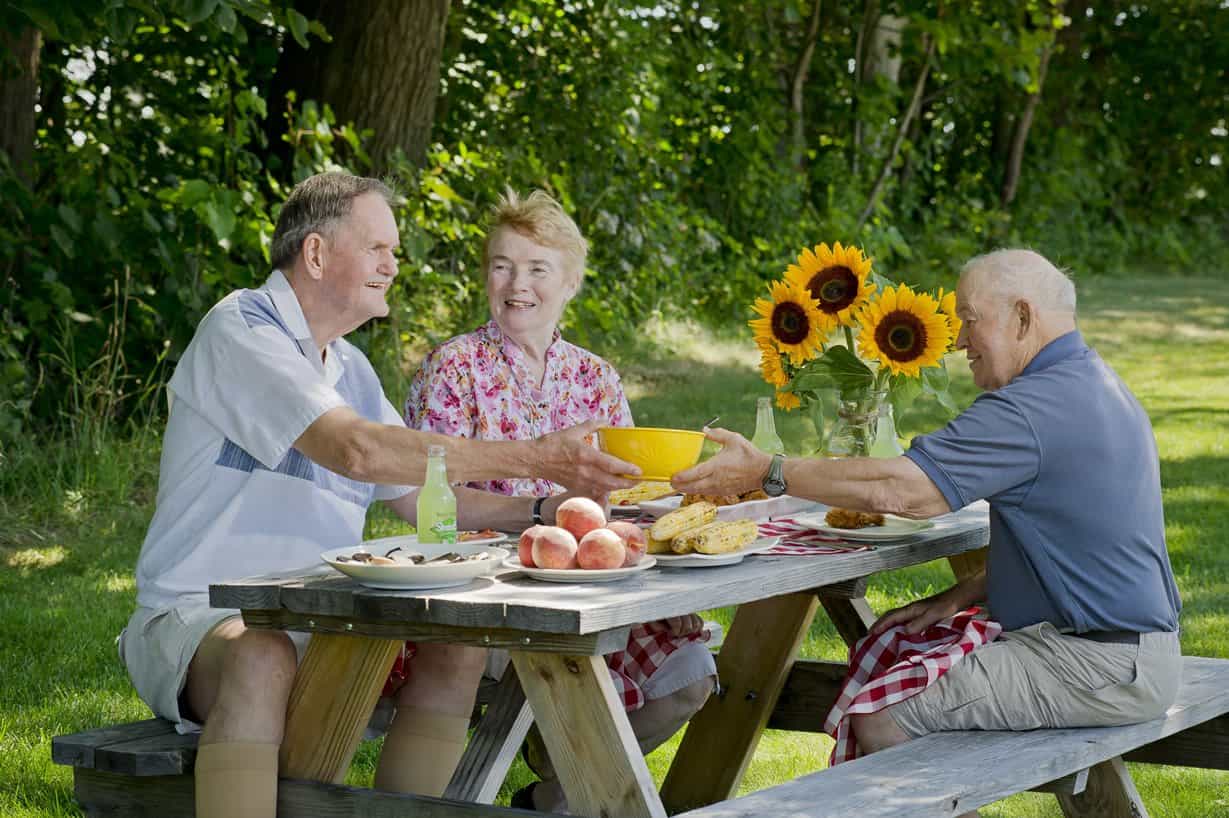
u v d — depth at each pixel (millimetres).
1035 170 21531
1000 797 2570
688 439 2934
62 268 8023
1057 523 2926
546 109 12672
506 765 2803
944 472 2908
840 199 16266
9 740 4039
